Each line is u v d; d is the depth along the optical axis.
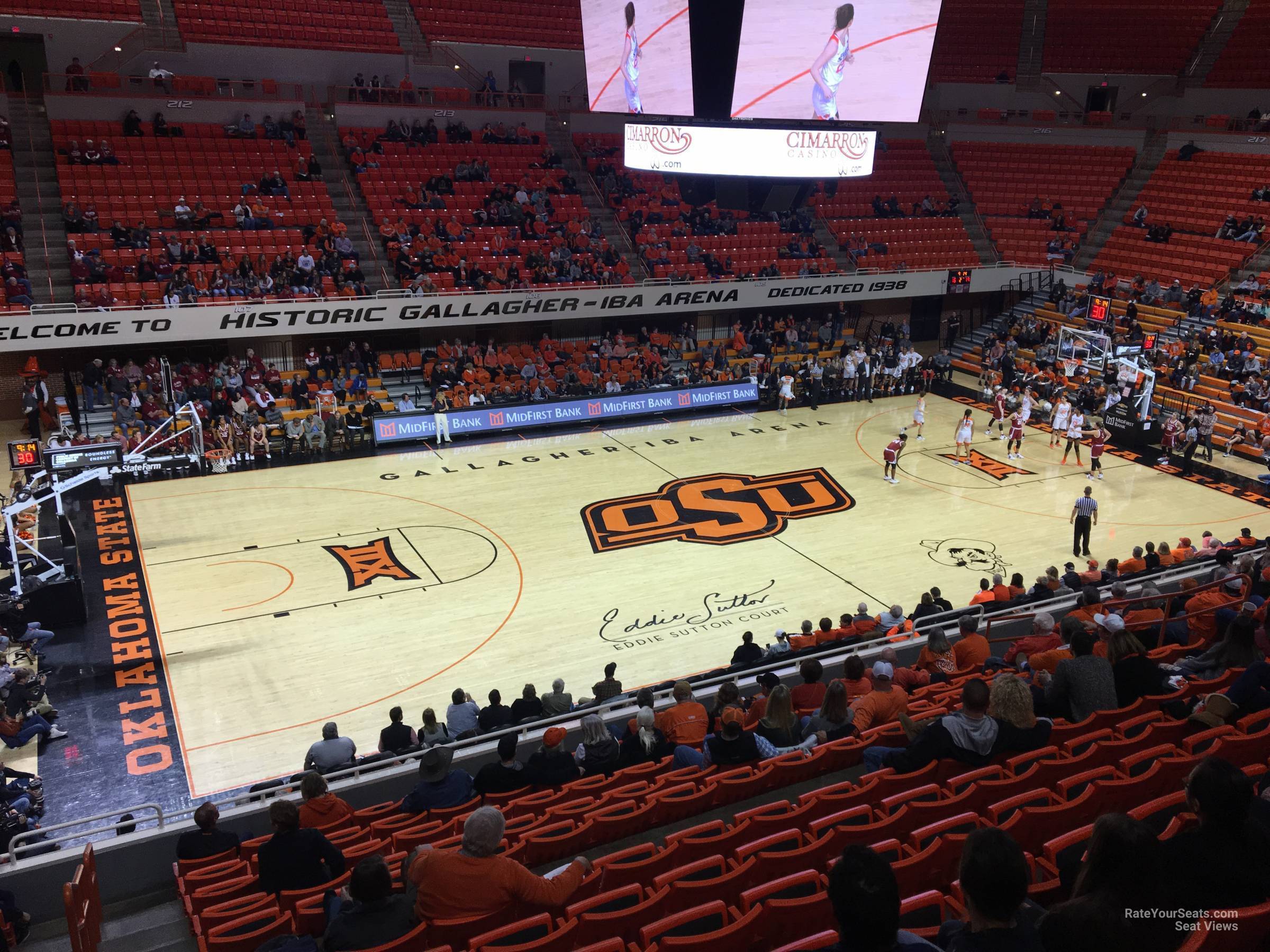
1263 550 16.12
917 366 34.97
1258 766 6.36
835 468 26.72
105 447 20.31
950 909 5.31
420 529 22.17
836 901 3.35
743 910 5.55
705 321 36.66
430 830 8.28
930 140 43.84
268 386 28.64
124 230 29.08
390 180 34.66
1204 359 32.00
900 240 39.75
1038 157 42.78
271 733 14.74
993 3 44.62
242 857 8.79
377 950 5.29
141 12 33.28
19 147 30.81
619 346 32.97
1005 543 21.98
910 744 7.61
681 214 37.62
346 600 18.88
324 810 8.91
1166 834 5.15
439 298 30.33
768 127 20.41
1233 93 41.50
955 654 12.59
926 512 23.67
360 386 29.28
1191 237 37.22
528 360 31.91
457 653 17.08
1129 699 8.55
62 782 13.50
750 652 14.27
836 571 20.42
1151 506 24.33
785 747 9.48
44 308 26.06
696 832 7.11
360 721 15.09
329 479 25.16
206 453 25.89
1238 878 3.85
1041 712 8.60
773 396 33.53
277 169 33.03
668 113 21.27
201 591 19.08
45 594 17.41
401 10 38.38
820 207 39.84
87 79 31.67
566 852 7.53
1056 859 5.51
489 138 37.31
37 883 8.93
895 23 19.95
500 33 38.62
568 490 24.70
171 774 13.73
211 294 28.28
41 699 14.88
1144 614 12.52
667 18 20.41
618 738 12.00
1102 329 34.50
